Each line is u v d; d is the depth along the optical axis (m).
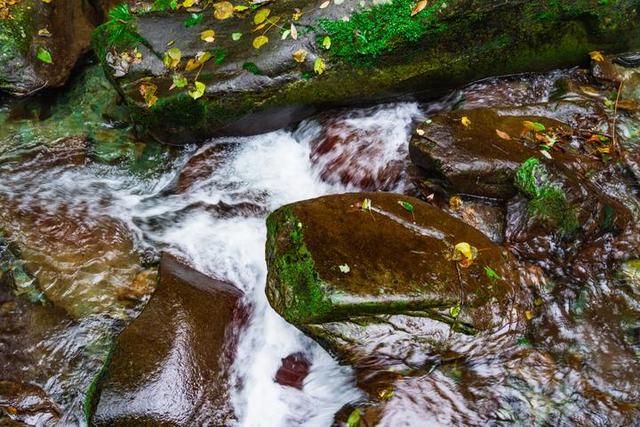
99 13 3.19
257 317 2.58
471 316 2.38
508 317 2.43
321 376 2.44
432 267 2.38
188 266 2.68
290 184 2.89
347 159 2.89
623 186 2.70
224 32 2.77
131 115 2.84
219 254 2.72
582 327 2.47
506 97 3.00
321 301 2.26
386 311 2.31
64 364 2.50
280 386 2.46
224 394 2.39
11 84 2.86
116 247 2.72
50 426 2.40
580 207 2.55
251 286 2.66
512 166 2.65
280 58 2.74
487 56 2.91
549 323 2.47
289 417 2.41
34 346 2.52
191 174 2.87
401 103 3.02
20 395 2.44
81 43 3.04
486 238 2.55
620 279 2.54
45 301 2.58
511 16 2.81
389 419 2.30
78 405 2.44
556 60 3.00
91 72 3.06
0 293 2.58
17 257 2.63
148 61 2.74
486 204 2.70
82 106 2.98
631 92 2.94
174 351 2.36
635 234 2.61
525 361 2.40
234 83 2.73
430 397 2.34
